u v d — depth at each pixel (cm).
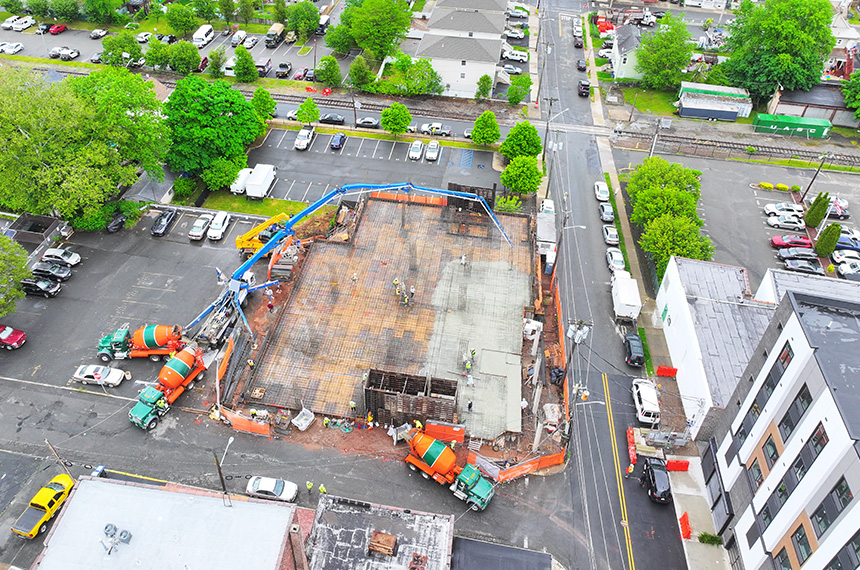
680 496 5928
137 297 7538
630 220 8925
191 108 9081
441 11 12875
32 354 6831
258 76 12125
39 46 12925
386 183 9688
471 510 5681
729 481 5538
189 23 13188
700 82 12181
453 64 11738
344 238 8131
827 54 11931
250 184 9106
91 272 7838
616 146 10875
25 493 5638
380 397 5984
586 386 6875
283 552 3978
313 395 6391
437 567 4844
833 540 3981
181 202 9100
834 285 7056
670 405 6738
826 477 4131
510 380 6581
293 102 11550
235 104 9500
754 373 5462
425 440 5784
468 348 6862
